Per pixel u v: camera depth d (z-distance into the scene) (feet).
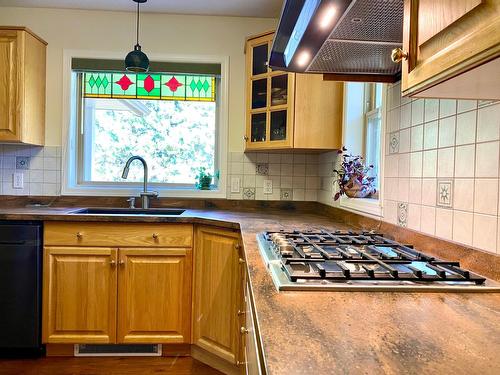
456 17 2.14
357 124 7.26
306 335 2.02
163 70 9.16
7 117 7.90
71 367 7.00
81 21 9.02
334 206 7.74
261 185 9.32
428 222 4.18
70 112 9.08
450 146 3.79
